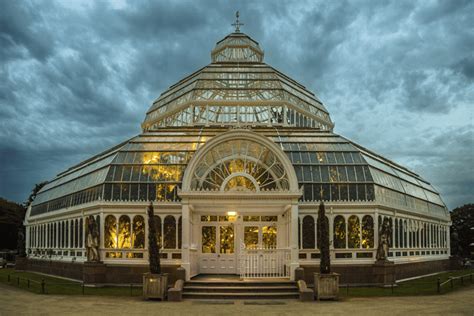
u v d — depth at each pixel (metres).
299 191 38.81
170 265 41.62
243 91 58.75
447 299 34.50
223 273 43.16
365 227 43.47
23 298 34.69
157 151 46.28
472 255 106.31
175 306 31.52
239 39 70.12
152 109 65.31
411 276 50.59
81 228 47.50
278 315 28.14
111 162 45.75
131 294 36.75
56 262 53.81
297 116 59.97
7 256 96.44
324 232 35.28
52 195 63.12
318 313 28.78
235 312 29.17
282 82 61.41
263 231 43.59
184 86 62.25
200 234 43.66
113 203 43.00
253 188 40.59
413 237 52.97
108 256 42.56
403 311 29.31
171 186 43.84
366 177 44.91
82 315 27.97
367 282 42.19
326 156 46.34
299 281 36.12
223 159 41.00
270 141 39.88
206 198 38.88
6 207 111.12
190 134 49.25
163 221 42.91
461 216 112.31
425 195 61.69
